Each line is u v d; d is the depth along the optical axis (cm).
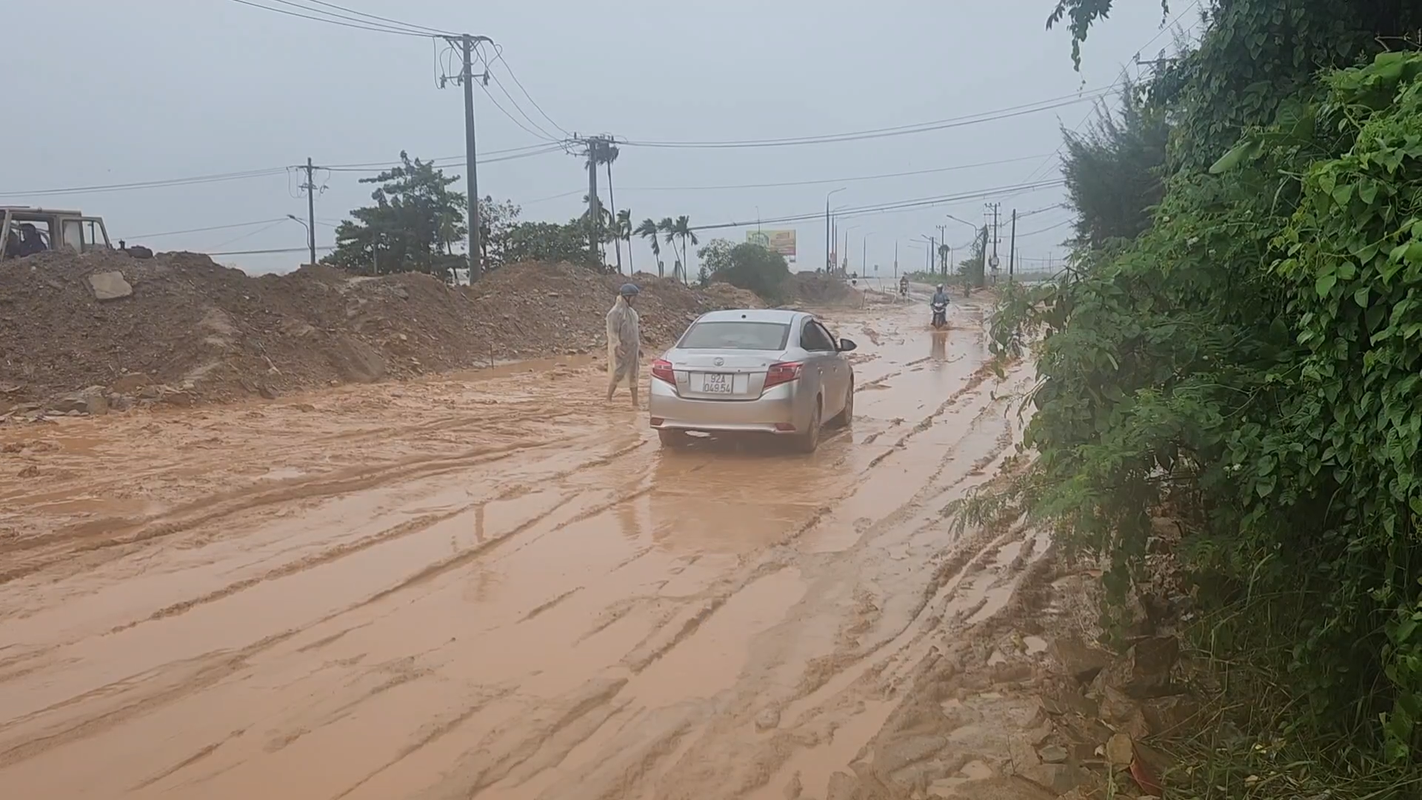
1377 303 331
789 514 825
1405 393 315
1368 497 365
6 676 487
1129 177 2244
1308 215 360
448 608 591
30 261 1792
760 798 385
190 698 465
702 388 1073
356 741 425
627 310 1487
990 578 658
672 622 571
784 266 6406
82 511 796
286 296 2031
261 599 602
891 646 541
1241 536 422
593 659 517
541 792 387
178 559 680
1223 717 424
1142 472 444
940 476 983
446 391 1709
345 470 973
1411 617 333
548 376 1989
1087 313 457
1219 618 450
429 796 382
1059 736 434
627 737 433
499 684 484
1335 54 616
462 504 848
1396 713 337
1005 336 514
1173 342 447
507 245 4425
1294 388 408
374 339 2045
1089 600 611
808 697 476
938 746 429
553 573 661
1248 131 502
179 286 1805
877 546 731
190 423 1288
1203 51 689
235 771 399
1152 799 379
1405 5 602
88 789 385
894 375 1978
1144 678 470
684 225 6738
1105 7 741
